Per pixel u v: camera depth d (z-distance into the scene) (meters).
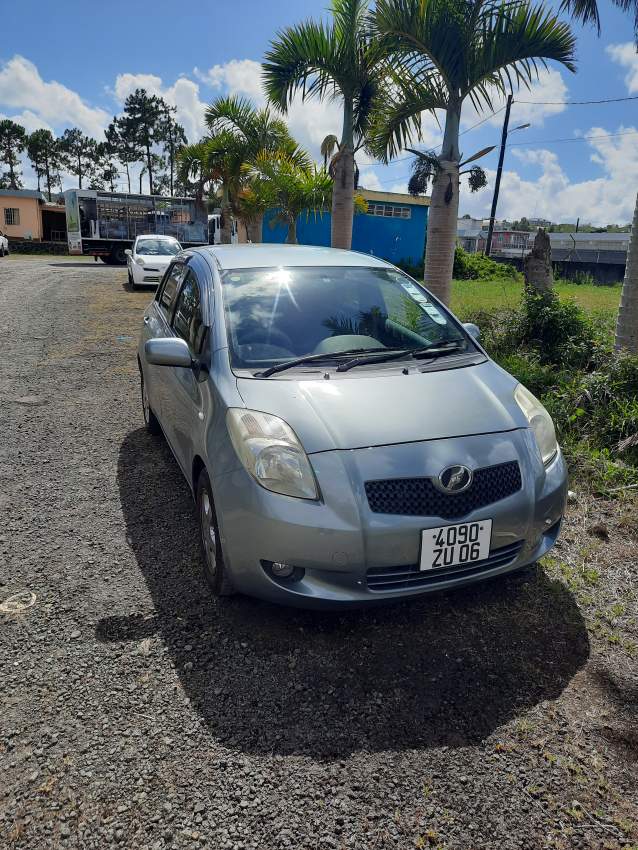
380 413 2.84
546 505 2.91
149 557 3.49
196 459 3.27
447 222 8.34
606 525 3.93
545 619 2.99
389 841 1.92
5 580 3.25
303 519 2.56
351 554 2.56
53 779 2.11
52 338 9.83
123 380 7.38
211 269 3.96
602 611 3.05
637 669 2.66
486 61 7.70
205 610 3.02
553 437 3.17
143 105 63.25
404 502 2.61
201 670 2.62
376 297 3.89
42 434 5.48
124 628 2.88
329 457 2.64
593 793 2.08
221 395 3.04
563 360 7.12
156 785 2.09
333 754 2.22
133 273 16.34
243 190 19.05
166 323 4.50
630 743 2.28
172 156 63.94
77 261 31.03
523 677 2.60
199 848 1.88
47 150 69.19
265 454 2.68
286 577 2.68
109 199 26.64
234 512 2.72
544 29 7.49
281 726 2.34
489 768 2.17
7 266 25.22
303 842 1.91
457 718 2.38
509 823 1.98
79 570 3.35
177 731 2.31
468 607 3.07
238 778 2.12
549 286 8.60
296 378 3.11
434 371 3.29
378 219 27.94
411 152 8.16
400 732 2.31
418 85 8.13
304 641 2.81
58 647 2.74
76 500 4.19
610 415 5.37
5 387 6.97
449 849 1.90
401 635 2.86
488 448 2.79
